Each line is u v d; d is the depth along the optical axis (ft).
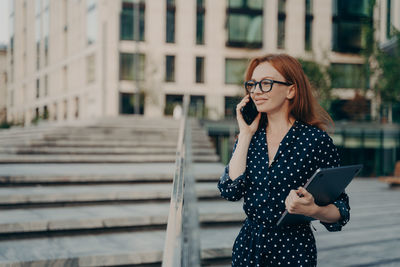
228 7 92.12
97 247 12.06
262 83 5.67
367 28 56.49
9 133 49.57
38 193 16.10
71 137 31.55
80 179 19.08
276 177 5.53
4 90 171.01
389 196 29.96
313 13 92.79
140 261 11.55
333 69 69.31
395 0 43.47
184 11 91.97
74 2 107.04
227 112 58.70
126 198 17.04
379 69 55.52
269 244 5.49
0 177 17.79
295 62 5.80
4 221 13.08
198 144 33.60
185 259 10.50
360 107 62.28
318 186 4.95
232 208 16.38
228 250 12.38
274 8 92.38
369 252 13.75
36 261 10.71
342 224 5.38
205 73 92.38
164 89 90.84
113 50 89.40
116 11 89.81
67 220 13.51
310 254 5.53
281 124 5.81
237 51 93.25
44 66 129.70
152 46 90.63
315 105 5.82
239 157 5.72
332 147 5.59
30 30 142.31
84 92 99.45
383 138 61.87
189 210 14.44
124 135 35.14
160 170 22.21
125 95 90.27
